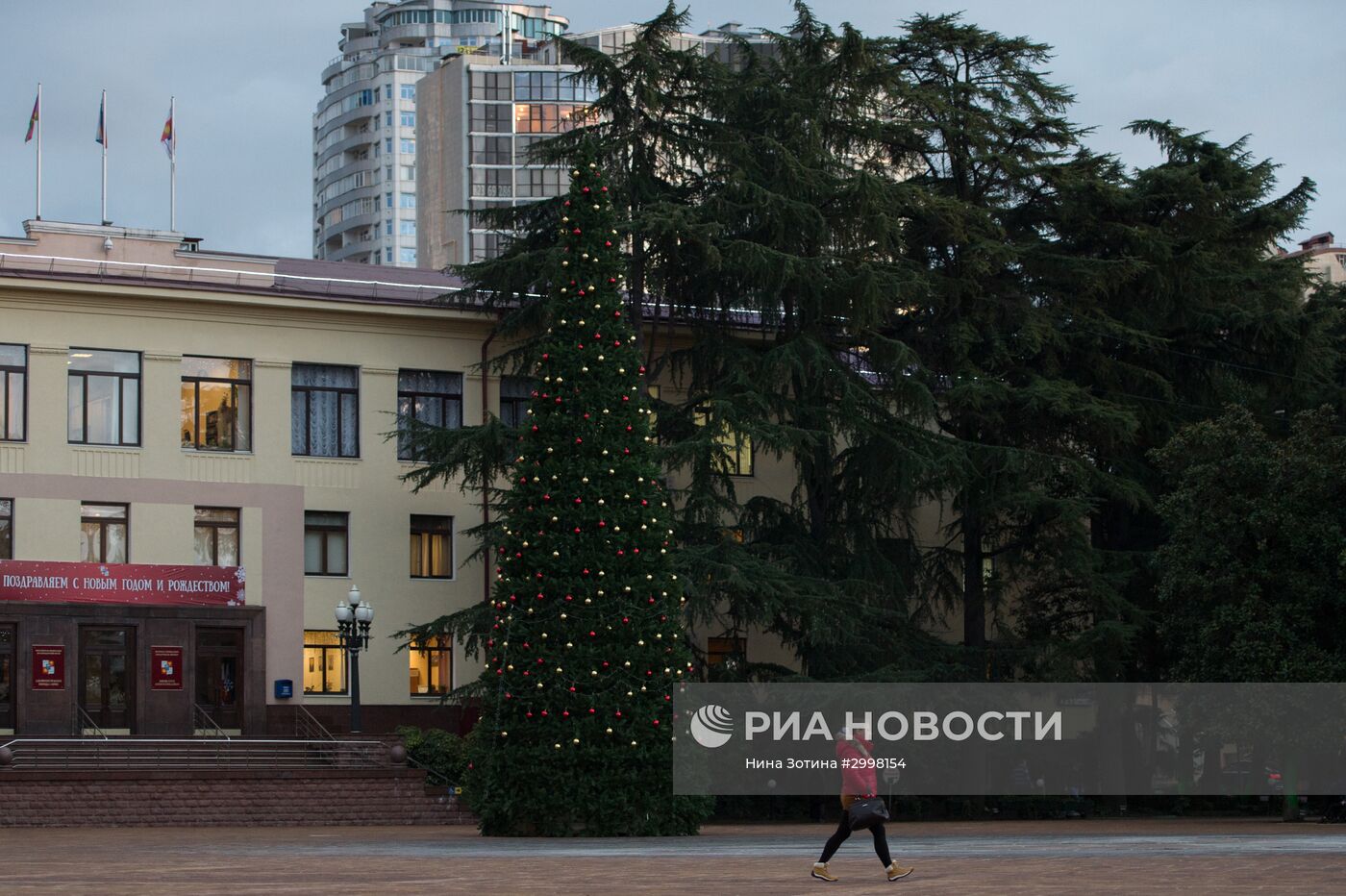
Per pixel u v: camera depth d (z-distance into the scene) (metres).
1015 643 48.53
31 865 23.78
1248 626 42.06
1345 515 42.28
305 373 50.19
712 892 18.55
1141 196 50.12
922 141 51.03
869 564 47.44
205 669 47.50
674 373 49.66
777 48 50.19
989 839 32.75
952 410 49.22
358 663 45.88
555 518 33.34
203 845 30.14
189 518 48.28
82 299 47.56
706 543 44.34
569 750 33.03
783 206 45.62
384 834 35.72
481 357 52.03
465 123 134.00
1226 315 50.84
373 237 175.88
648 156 47.78
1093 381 51.22
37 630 45.25
